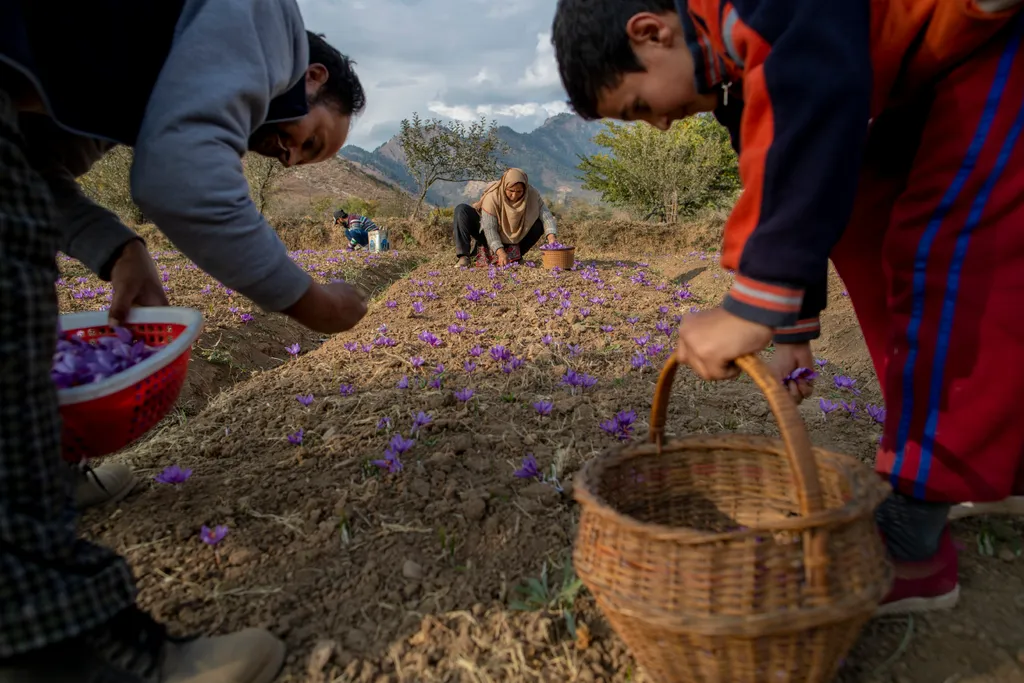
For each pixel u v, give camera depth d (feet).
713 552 3.90
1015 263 4.59
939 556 5.50
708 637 3.92
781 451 5.35
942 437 4.90
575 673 5.10
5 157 3.76
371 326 17.30
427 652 5.32
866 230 5.94
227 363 14.97
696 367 4.62
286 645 5.46
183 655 4.70
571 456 8.25
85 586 3.91
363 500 7.31
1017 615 5.69
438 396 10.48
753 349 4.34
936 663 5.21
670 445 5.57
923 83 4.91
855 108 4.00
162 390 6.06
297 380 12.48
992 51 4.53
